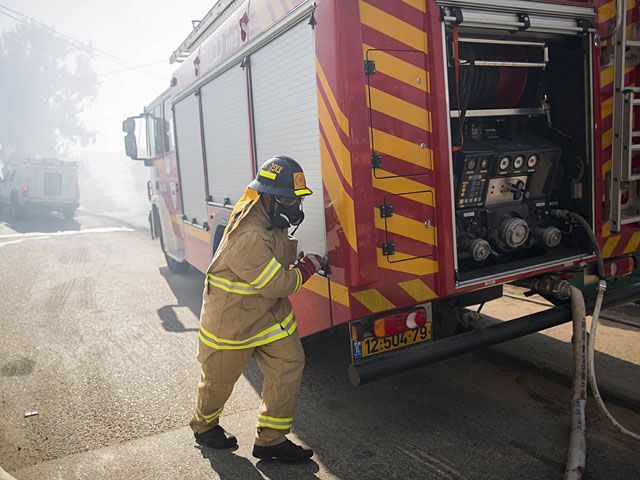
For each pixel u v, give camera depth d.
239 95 4.80
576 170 4.19
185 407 4.12
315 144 3.52
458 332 3.87
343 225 3.23
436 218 3.42
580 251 4.20
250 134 4.52
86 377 4.75
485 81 4.17
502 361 4.61
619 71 3.99
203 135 6.14
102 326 6.26
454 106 3.91
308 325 3.82
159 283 8.53
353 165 3.13
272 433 3.22
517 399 4.00
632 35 4.14
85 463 3.38
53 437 3.72
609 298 3.99
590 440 3.38
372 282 3.23
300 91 3.65
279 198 3.14
